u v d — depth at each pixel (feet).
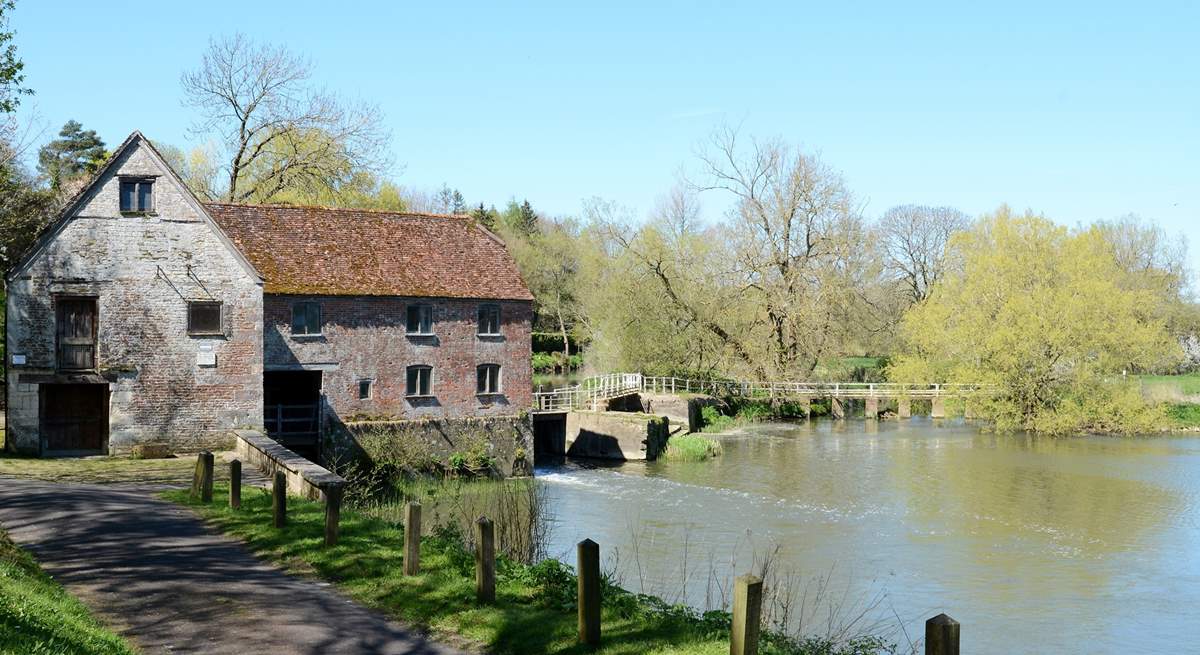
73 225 98.89
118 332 100.12
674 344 202.49
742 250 204.13
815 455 151.74
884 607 72.43
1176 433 177.88
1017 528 99.35
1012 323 180.65
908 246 289.94
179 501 66.90
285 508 57.06
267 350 113.60
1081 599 75.72
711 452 150.82
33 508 62.08
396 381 122.11
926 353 212.84
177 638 36.32
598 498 113.60
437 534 60.59
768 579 77.92
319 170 168.04
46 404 99.25
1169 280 280.31
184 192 102.73
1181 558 88.02
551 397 170.71
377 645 36.60
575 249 289.12
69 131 228.02
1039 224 187.11
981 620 70.49
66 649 29.76
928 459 146.92
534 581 46.09
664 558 84.23
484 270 132.46
